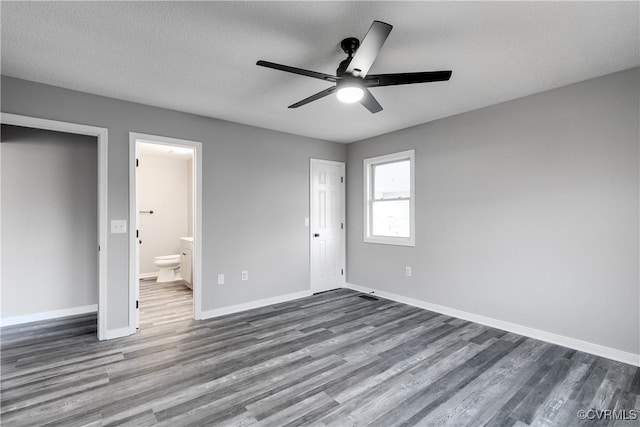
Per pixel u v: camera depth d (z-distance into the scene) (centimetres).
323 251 492
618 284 262
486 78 275
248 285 407
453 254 375
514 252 323
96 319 366
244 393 215
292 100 325
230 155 393
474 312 356
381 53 233
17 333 321
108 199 309
